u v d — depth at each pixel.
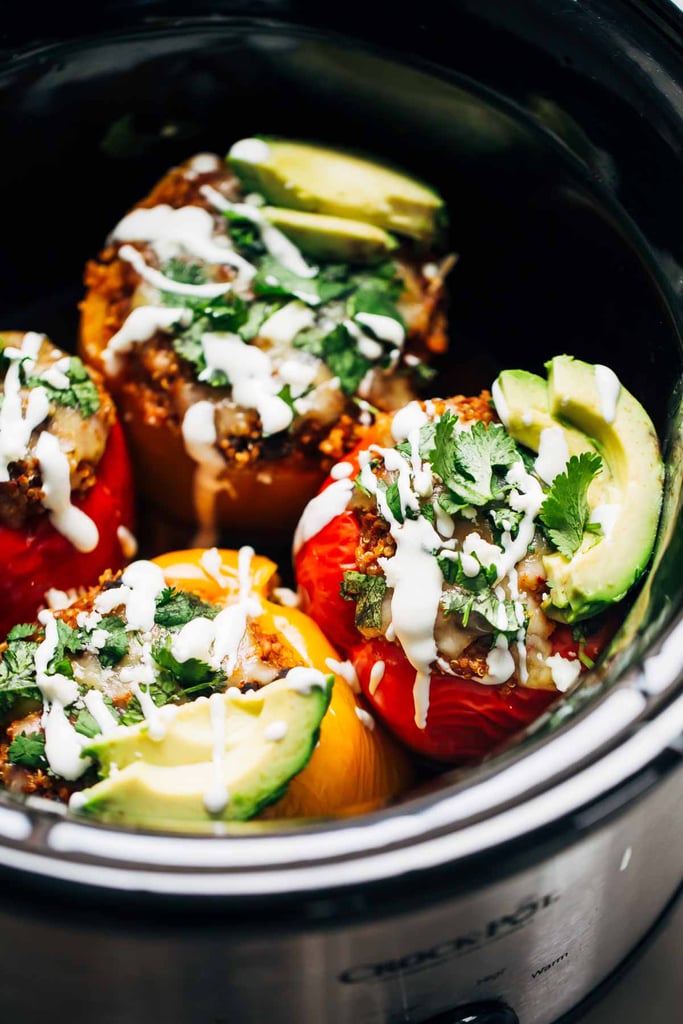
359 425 0.53
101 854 0.39
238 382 0.53
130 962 0.40
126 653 0.48
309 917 0.38
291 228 0.55
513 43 0.52
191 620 0.49
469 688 0.48
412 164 0.57
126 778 0.44
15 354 0.52
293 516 0.54
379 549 0.49
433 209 0.56
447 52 0.53
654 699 0.41
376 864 0.38
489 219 0.57
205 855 0.38
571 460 0.48
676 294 0.50
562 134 0.53
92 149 0.57
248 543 0.56
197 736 0.45
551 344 0.56
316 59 0.55
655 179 0.51
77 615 0.49
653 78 0.50
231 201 0.56
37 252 0.59
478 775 0.40
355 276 0.55
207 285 0.54
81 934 0.39
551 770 0.40
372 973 0.41
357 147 0.57
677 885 0.49
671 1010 0.50
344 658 0.51
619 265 0.53
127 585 0.50
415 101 0.55
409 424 0.51
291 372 0.53
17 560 0.51
